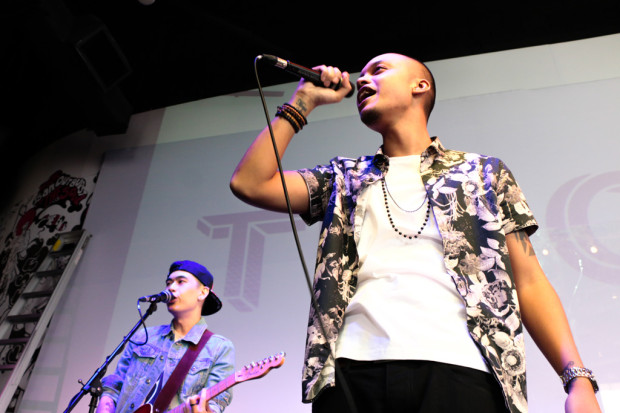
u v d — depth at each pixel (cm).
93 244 404
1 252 452
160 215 395
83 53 383
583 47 358
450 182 110
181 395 212
